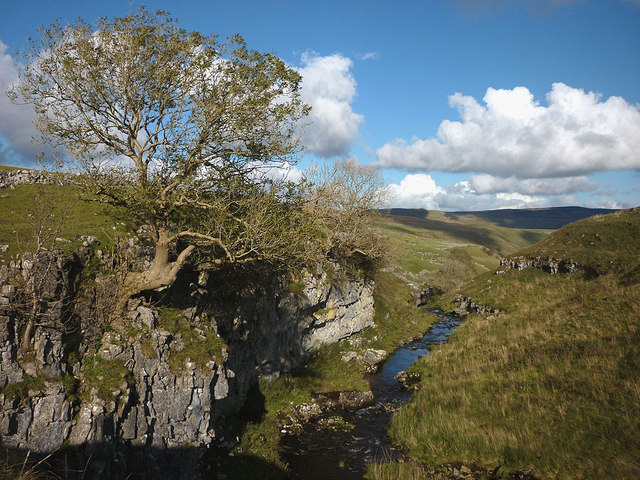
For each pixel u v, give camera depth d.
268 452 19.47
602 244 54.44
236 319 21.89
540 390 22.25
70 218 19.12
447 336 47.00
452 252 121.25
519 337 31.20
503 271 64.88
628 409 17.81
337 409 26.14
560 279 52.84
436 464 19.20
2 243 14.89
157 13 16.23
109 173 15.98
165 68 16.34
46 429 12.23
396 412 25.38
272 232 17.59
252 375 24.42
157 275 16.17
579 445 17.27
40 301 13.15
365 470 19.17
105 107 16.41
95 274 15.81
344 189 42.34
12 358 12.26
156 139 16.67
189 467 15.65
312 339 33.44
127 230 19.11
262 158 17.36
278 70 16.48
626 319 25.45
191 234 16.20
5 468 10.25
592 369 21.80
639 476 14.45
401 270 88.69
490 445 19.27
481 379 26.19
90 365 14.10
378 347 40.09
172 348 16.22
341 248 39.22
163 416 15.25
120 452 13.63
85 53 15.56
